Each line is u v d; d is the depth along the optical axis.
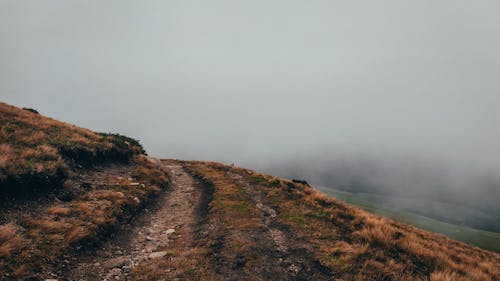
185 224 13.80
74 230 10.05
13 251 8.17
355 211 16.72
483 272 11.30
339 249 11.01
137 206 14.60
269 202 17.48
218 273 9.00
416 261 10.77
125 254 10.05
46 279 7.66
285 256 10.55
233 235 11.87
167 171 26.41
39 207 11.20
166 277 8.52
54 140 16.94
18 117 18.23
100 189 15.11
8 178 10.98
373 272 9.46
